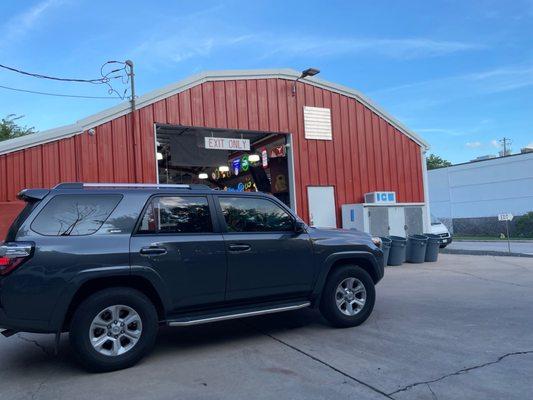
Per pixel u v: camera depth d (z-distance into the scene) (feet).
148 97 42.27
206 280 18.92
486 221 113.29
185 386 15.52
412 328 21.93
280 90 49.65
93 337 16.83
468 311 25.39
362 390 14.75
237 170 59.21
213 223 19.70
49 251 16.42
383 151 56.34
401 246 47.06
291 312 25.90
